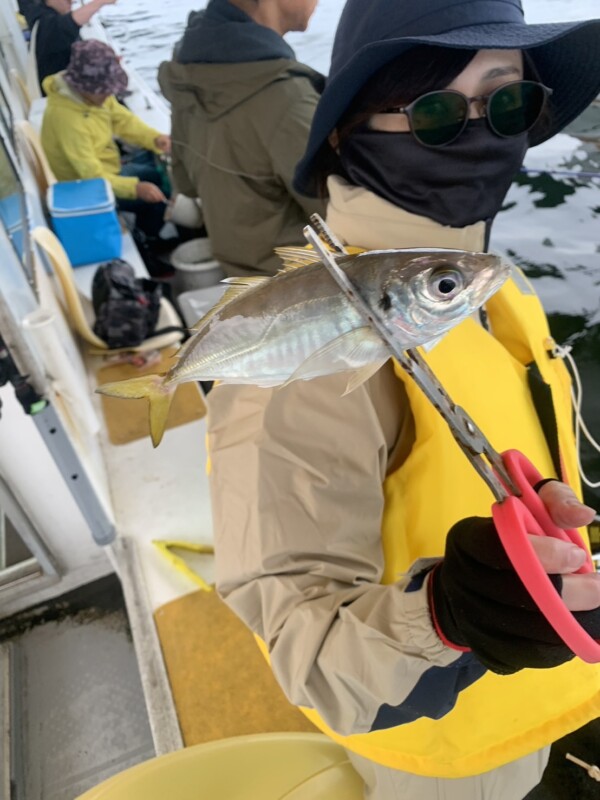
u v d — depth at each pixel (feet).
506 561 1.82
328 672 2.19
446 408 1.71
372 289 1.54
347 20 2.85
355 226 2.89
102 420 7.89
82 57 11.26
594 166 8.46
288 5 7.03
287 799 3.61
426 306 1.52
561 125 3.54
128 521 6.72
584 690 3.13
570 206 8.72
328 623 2.22
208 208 7.82
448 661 2.07
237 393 2.61
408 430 2.76
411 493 2.68
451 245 2.90
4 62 15.16
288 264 1.80
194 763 3.62
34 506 6.10
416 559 2.46
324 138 2.97
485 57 2.61
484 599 1.83
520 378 3.33
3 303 4.53
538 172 8.87
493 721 2.95
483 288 1.52
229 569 2.51
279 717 5.06
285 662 2.32
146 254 12.42
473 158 2.72
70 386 6.20
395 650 2.06
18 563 7.05
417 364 1.66
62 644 6.79
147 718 6.11
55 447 5.18
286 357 1.65
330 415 2.38
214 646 5.56
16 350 4.70
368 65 2.56
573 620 1.64
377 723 2.30
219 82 6.86
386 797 3.36
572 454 3.57
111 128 12.48
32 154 12.65
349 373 2.41
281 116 6.66
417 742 2.93
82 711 6.25
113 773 5.78
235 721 5.09
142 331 8.76
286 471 2.39
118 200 12.59
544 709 3.03
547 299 8.13
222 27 6.67
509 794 3.48
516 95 2.64
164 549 6.33
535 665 1.83
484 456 1.85
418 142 2.68
